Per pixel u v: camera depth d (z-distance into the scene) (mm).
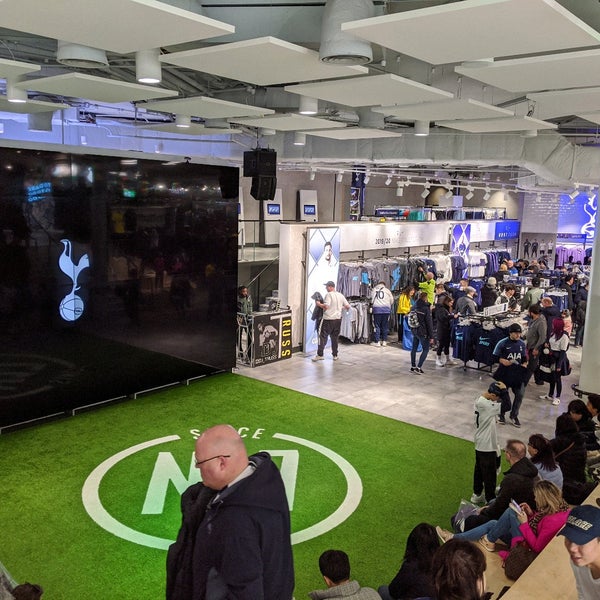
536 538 4133
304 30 5055
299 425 8305
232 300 10625
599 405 6496
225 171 10117
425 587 3500
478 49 3822
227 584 1924
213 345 10422
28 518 5754
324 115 8484
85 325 8523
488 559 4551
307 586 4871
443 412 9000
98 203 8438
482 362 11133
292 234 11844
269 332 11320
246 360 11195
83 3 3150
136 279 9062
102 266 8609
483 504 6184
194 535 2131
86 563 5094
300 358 11906
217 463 2027
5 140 7395
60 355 8297
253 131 10195
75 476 6629
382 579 4965
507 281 16641
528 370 8758
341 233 13531
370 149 10695
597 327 9766
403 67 6590
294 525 5770
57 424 8141
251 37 5195
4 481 6484
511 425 8609
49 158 7840
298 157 11359
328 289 11680
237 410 8828
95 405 8883
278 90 8352
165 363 9672
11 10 3275
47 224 7918
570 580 3262
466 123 7211
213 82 7984
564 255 23375
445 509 6152
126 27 3561
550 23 3266
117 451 7297
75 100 9141
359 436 7977
